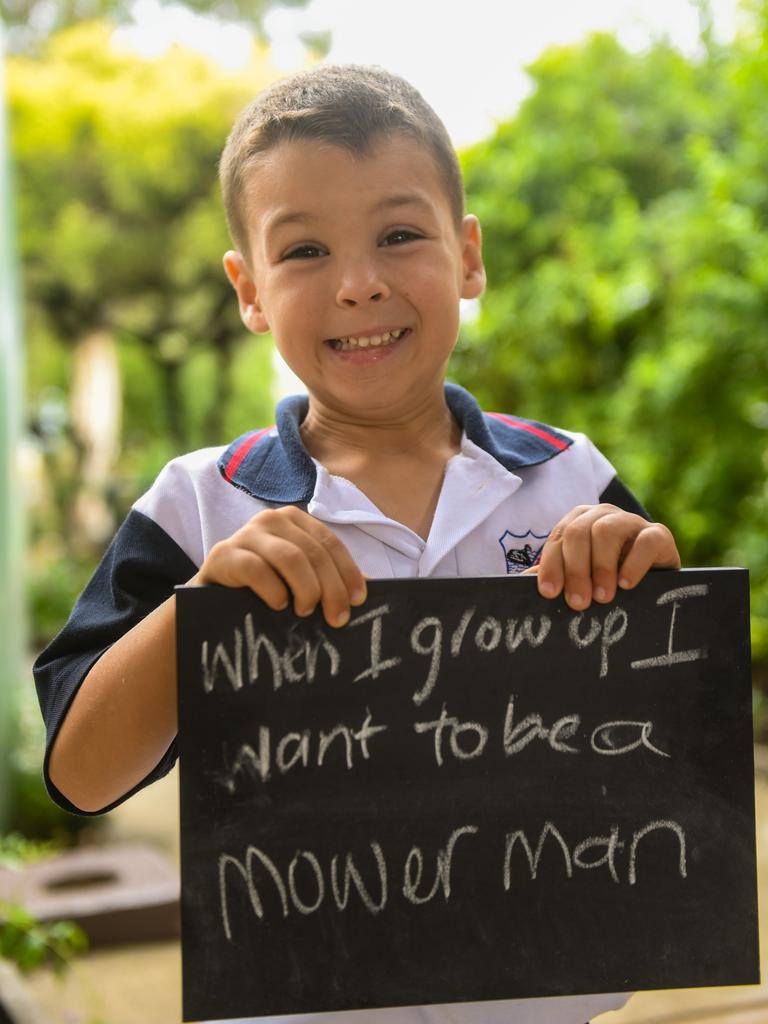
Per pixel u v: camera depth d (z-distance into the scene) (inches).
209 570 48.3
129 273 646.5
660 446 233.9
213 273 655.8
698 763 49.5
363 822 47.9
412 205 54.9
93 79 606.5
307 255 55.0
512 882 48.5
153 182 616.1
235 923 47.1
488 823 48.5
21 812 211.3
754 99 212.1
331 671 48.0
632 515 50.9
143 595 56.6
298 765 47.8
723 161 216.5
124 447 854.5
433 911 48.1
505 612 49.0
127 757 51.8
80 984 144.7
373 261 54.3
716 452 230.7
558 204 272.2
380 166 54.3
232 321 708.7
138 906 159.3
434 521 56.9
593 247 253.9
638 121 291.6
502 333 263.3
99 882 173.0
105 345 721.6
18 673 245.4
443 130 60.1
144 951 156.9
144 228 632.4
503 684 48.9
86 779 52.6
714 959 49.2
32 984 144.4
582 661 49.2
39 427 408.8
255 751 47.5
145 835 211.9
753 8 204.4
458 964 48.1
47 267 641.6
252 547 47.9
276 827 47.5
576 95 287.1
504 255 271.3
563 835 48.8
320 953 47.4
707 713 49.6
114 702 51.0
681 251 222.1
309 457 57.7
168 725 52.1
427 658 48.6
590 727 49.1
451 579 48.8
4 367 230.7
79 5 685.3
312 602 47.4
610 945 48.8
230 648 47.5
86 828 212.7
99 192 620.7
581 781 49.0
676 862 49.2
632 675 49.4
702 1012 125.6
